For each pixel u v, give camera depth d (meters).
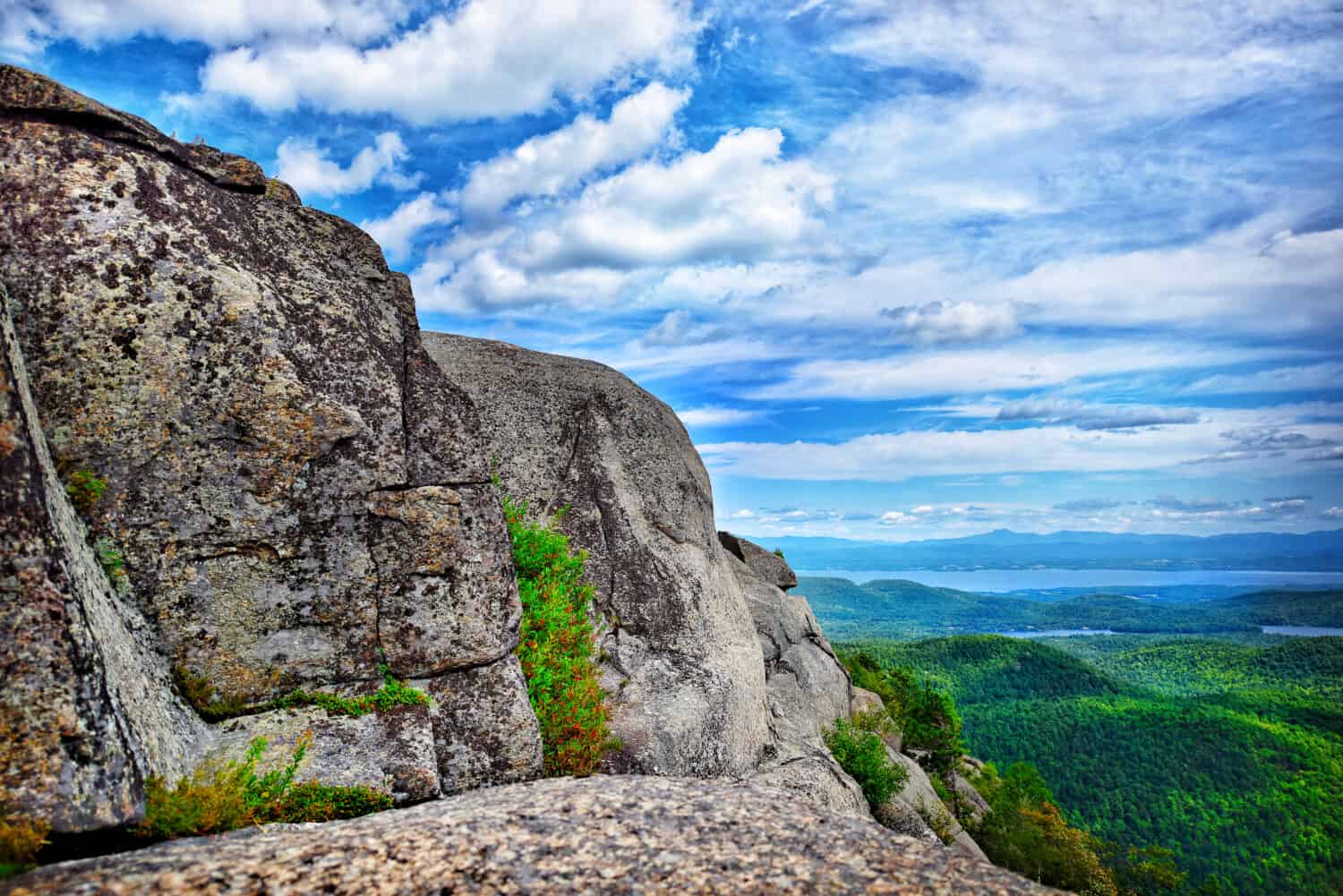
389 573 9.77
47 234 8.41
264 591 9.02
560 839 6.54
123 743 6.53
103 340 8.46
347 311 10.49
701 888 5.80
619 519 16.14
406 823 6.77
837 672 26.67
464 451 10.83
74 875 5.32
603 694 12.99
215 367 9.01
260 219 10.27
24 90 8.72
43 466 7.20
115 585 8.22
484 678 10.19
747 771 15.55
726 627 16.88
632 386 18.47
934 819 26.77
